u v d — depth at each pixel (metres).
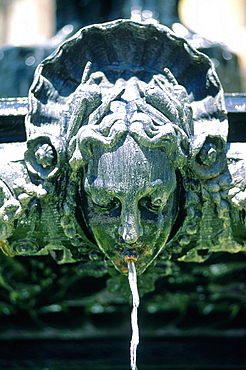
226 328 4.86
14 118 3.49
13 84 4.91
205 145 3.21
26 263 4.17
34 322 4.80
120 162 2.99
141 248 3.13
